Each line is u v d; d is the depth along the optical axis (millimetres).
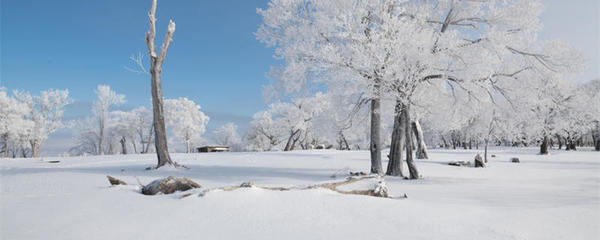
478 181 10594
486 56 12367
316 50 13133
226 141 69375
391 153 14094
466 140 57625
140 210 3471
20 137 39750
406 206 3857
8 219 3104
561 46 13641
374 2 12609
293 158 22219
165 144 15156
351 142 64938
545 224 3148
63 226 2887
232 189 4191
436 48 12211
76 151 55031
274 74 16078
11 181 9109
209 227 2916
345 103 14680
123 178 10164
